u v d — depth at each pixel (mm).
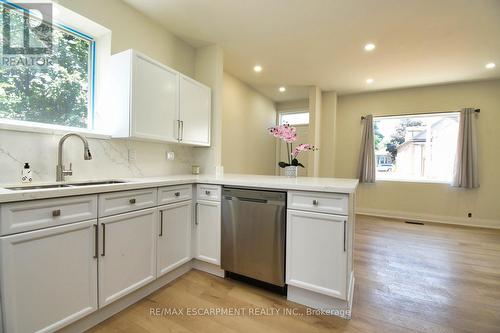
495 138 3975
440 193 4328
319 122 4707
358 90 4730
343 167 5098
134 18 2229
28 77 1684
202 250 2176
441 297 1833
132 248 1633
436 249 2885
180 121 2365
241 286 1964
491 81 3990
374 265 2416
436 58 3193
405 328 1479
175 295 1818
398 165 4777
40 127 1604
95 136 1929
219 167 2900
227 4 2156
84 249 1354
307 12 2258
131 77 1878
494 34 2568
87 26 1943
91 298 1390
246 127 4578
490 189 4012
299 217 1708
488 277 2168
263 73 3889
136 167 2285
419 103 4453
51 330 1205
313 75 3938
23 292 1104
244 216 1946
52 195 1179
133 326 1463
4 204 1037
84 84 2025
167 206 1911
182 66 2805
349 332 1438
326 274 1606
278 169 5730
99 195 1422
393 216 4652
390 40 2750
